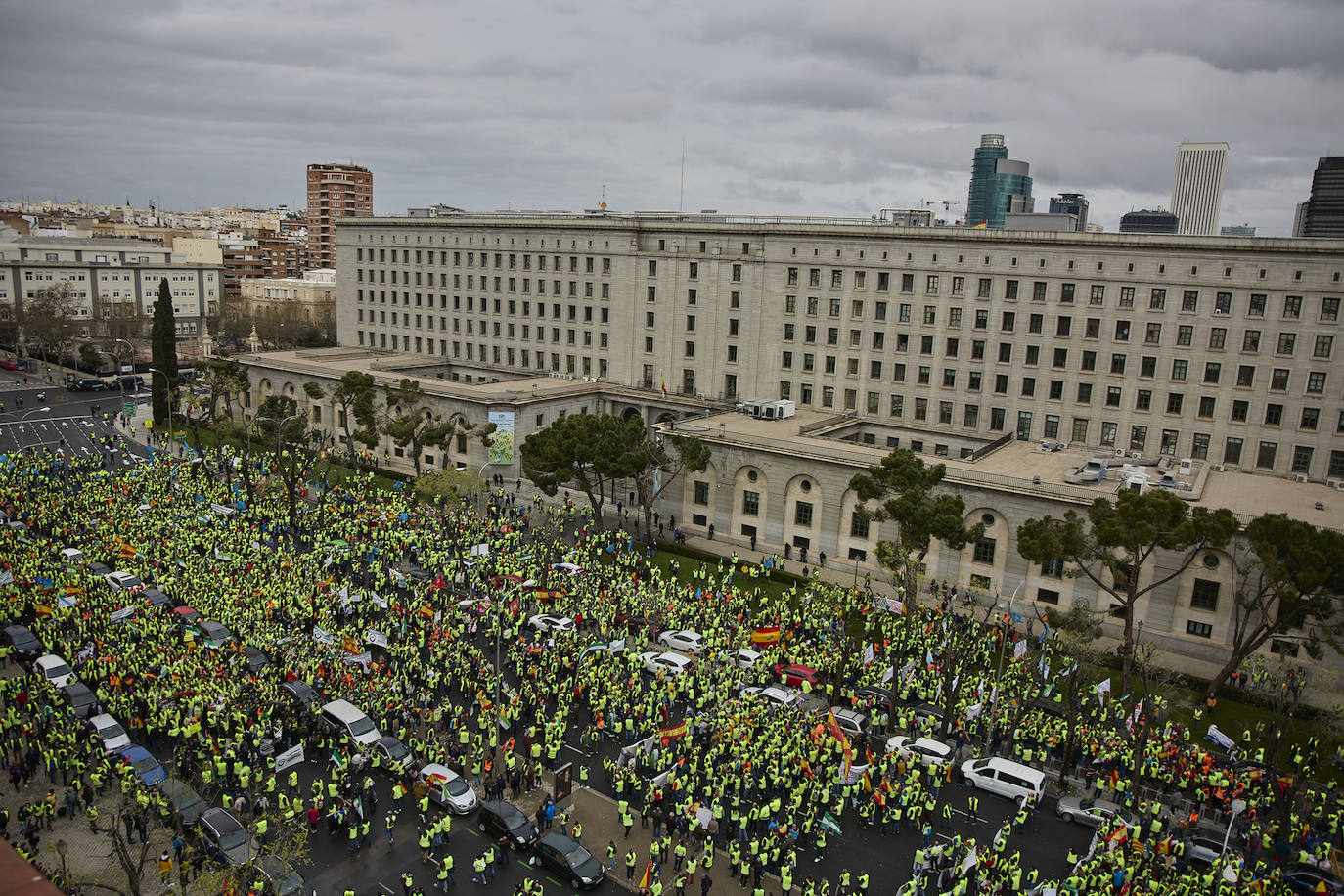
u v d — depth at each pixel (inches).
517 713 2206.0
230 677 2245.3
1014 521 3088.1
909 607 2593.5
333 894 1611.7
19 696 2122.3
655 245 4864.7
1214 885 1649.9
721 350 4670.3
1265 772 2005.4
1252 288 3393.2
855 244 4195.4
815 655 2514.8
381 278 6181.1
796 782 1996.8
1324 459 3329.2
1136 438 3686.0
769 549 3639.3
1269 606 2696.9
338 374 5142.7
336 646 2455.7
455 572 2970.0
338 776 1883.6
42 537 3211.1
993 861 1696.6
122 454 4712.1
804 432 3833.7
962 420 4055.1
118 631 2459.4
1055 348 3799.2
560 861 1674.5
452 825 1845.5
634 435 3380.9
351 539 3319.4
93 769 1924.2
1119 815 1829.5
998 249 3860.7
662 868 1728.6
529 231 5315.0
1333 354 3282.5
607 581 3026.6
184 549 3056.1
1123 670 2474.2
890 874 1728.6
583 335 5182.1
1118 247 3607.3
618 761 2034.9
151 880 1651.1
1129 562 2527.1
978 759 2092.8
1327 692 2485.2
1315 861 1724.9
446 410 4598.9
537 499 3659.0
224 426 4414.4
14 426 5319.9
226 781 1926.7
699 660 2519.7
